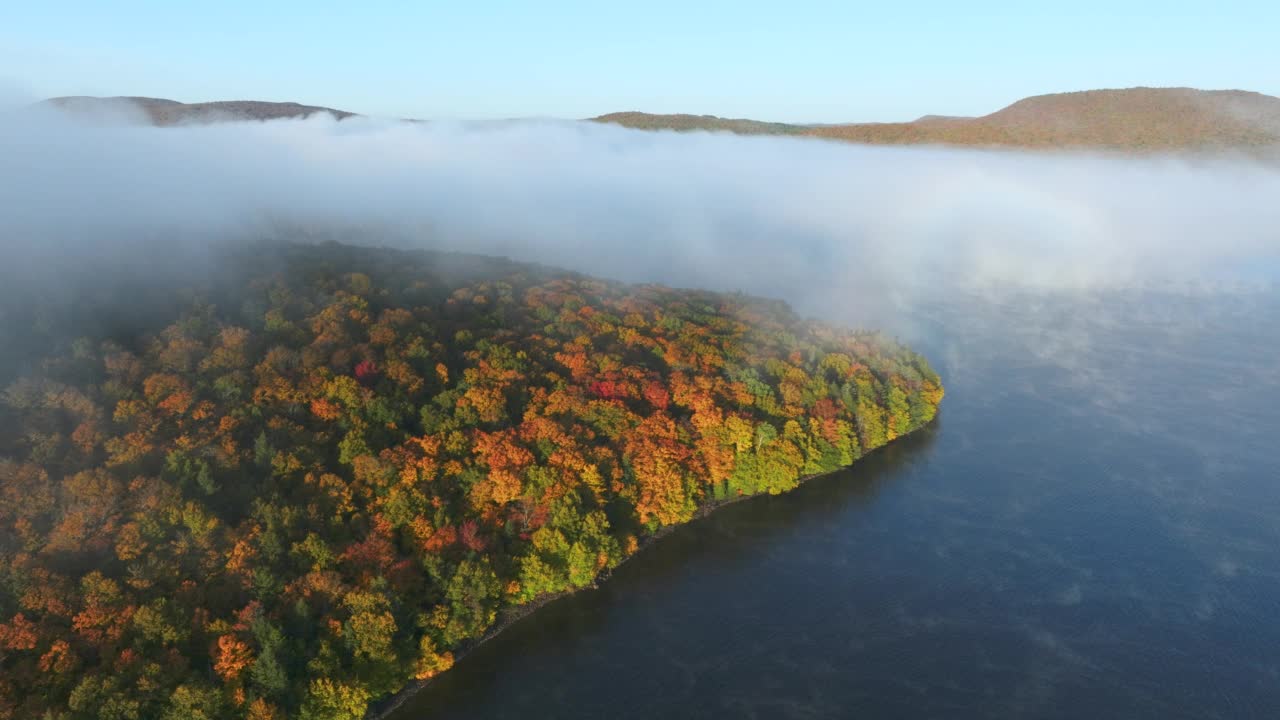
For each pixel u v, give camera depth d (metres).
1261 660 96.88
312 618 84.81
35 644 73.19
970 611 106.12
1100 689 92.88
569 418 121.00
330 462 102.81
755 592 109.06
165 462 94.12
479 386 121.38
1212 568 115.06
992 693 92.38
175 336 119.94
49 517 84.62
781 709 89.38
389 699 87.00
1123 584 111.56
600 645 98.25
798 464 131.00
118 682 72.31
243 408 105.38
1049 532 124.25
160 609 77.75
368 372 117.12
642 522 116.94
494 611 97.62
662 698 90.62
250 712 74.75
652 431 122.75
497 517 103.88
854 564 115.69
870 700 91.12
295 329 127.75
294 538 90.94
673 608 105.44
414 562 94.69
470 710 87.56
